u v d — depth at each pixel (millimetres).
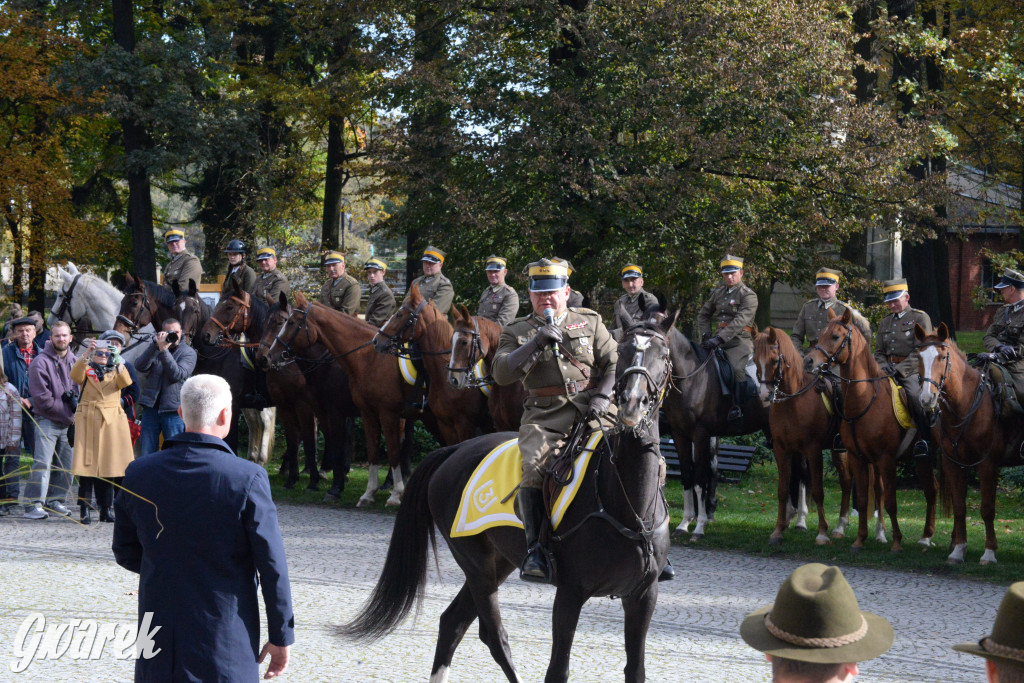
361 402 12336
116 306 14117
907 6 19469
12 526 10773
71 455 11539
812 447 10508
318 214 27984
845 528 11398
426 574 5703
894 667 6324
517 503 5090
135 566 4035
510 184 18281
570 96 17500
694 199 18312
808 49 18188
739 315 11211
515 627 7172
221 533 3777
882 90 20734
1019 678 2143
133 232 23062
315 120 24469
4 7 22656
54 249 23156
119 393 10875
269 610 3795
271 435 15031
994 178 20875
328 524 11297
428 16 20328
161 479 3844
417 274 22594
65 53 23141
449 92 18125
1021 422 9648
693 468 11133
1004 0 19141
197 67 22812
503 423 10648
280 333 12156
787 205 18922
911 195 18062
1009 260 20062
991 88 18922
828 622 2289
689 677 5992
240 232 23969
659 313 4961
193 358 11227
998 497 13867
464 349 10023
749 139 18422
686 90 17906
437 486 5613
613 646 6684
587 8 18062
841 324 10016
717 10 17969
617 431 4828
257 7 24344
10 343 12312
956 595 8445
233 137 22875
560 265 5125
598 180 17250
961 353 9539
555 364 5098
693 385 10883
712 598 8227
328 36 21031
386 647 6613
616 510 4789
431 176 18594
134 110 21578
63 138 25406
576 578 4914
